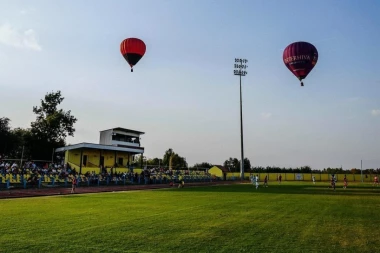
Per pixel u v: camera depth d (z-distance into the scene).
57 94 67.06
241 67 69.81
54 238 9.39
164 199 22.56
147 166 68.06
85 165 55.81
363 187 43.88
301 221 12.77
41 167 47.44
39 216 13.62
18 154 61.38
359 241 9.40
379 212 15.66
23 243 8.76
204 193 29.36
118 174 48.06
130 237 9.63
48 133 64.25
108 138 69.12
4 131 56.22
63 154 59.28
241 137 68.62
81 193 28.88
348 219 13.34
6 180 33.22
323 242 9.24
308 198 24.03
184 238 9.58
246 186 45.31
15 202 19.94
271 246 8.71
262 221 12.72
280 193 29.78
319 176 83.38
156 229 10.88
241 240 9.37
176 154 96.88
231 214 14.66
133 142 73.50
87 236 9.70
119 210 15.91
